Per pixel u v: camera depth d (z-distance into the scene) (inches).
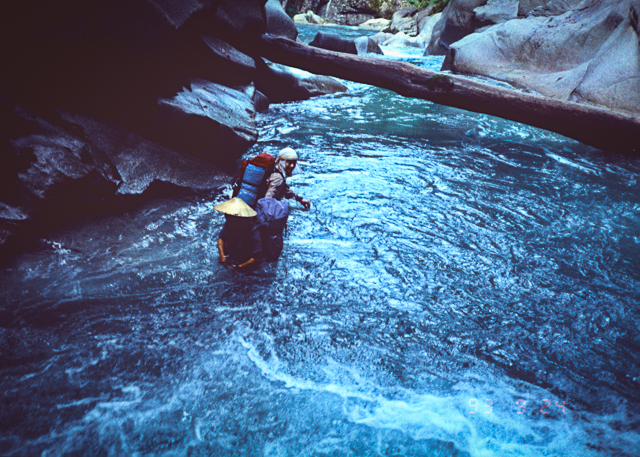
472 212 229.5
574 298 163.5
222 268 171.9
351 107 459.5
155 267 169.6
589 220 226.7
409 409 115.7
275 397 117.6
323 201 233.6
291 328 142.9
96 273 163.3
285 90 466.9
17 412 108.1
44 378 118.1
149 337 135.4
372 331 143.1
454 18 816.9
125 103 224.5
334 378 124.8
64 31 200.1
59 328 135.8
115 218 197.0
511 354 135.7
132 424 107.5
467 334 143.4
